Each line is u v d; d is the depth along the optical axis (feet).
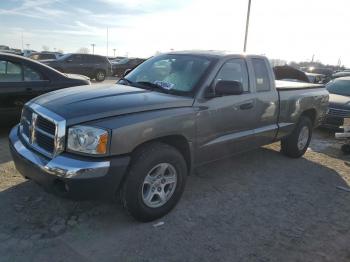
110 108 11.86
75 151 11.20
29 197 13.99
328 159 22.72
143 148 12.32
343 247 12.17
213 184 16.87
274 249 11.76
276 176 18.65
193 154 14.24
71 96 13.06
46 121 11.89
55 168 11.02
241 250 11.58
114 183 11.41
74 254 10.75
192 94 14.14
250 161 20.88
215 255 11.21
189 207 14.29
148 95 13.53
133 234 12.03
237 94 14.76
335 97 32.17
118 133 11.28
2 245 10.94
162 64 16.39
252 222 13.47
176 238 11.99
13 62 21.36
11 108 21.38
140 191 12.13
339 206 15.47
